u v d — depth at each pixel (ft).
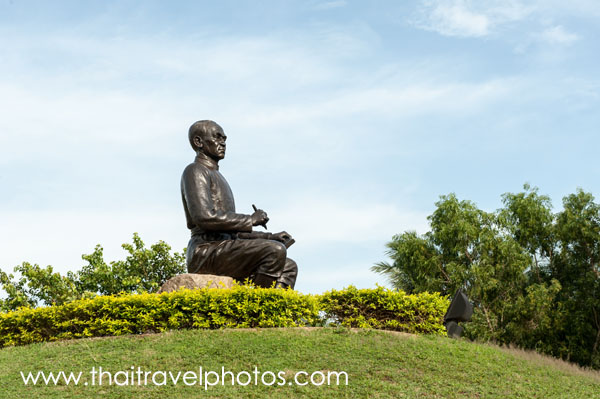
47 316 34.42
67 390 25.80
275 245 35.81
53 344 32.65
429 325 35.73
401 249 82.89
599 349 74.95
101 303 33.55
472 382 28.32
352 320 35.09
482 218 81.35
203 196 36.24
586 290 76.33
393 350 30.73
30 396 25.17
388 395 25.57
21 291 65.92
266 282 35.70
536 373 31.73
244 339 30.68
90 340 32.42
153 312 32.81
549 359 41.52
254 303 32.91
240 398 24.84
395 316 35.70
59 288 65.46
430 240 84.17
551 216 80.89
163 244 69.62
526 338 76.74
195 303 32.78
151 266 68.80
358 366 28.48
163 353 29.27
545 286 78.38
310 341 30.89
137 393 25.26
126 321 33.01
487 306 78.79
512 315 76.38
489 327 77.30
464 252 80.79
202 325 32.55
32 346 32.99
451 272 77.92
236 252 35.81
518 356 35.76
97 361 28.86
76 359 29.43
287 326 33.35
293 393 25.46
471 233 78.74
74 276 68.69
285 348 29.86
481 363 31.17
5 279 66.03
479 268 75.97
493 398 26.55
